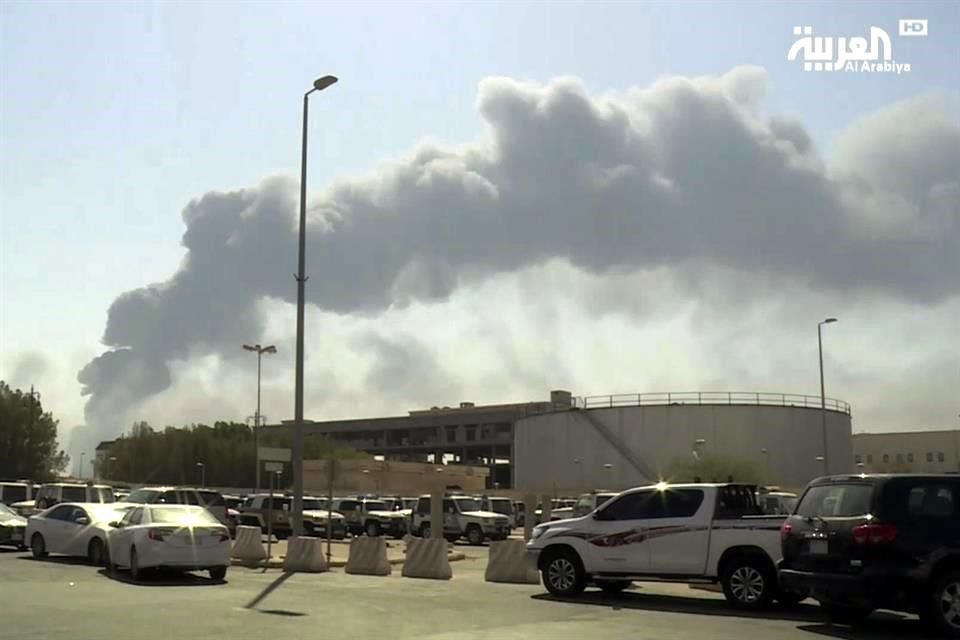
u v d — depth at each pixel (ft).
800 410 265.34
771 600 52.39
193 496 121.70
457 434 459.32
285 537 138.31
